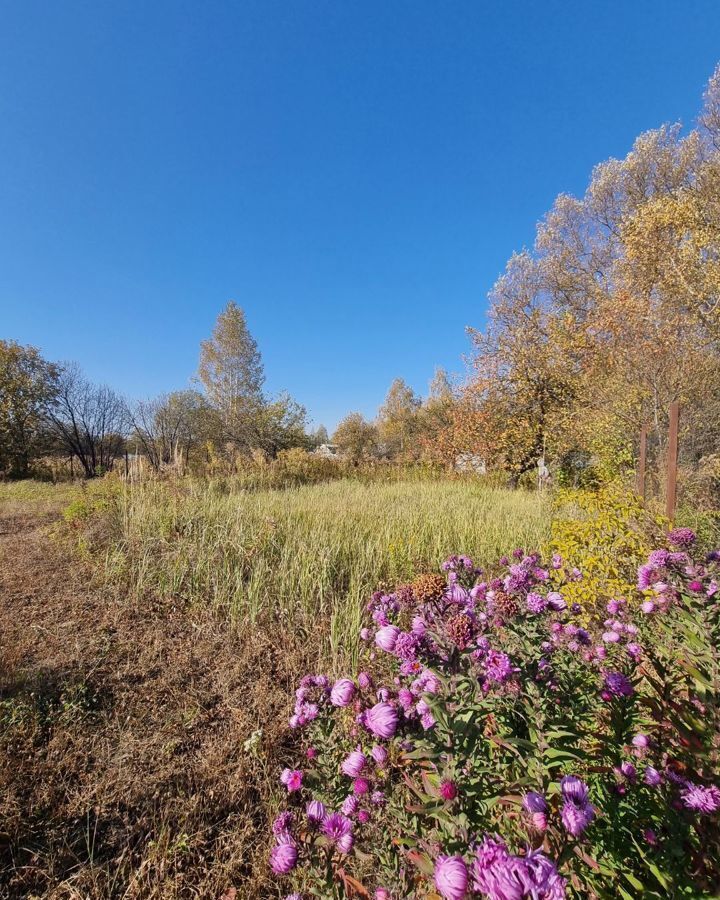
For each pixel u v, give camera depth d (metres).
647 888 1.13
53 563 5.98
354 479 15.10
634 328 8.23
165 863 1.83
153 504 7.20
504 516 6.95
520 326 14.66
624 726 1.38
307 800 1.96
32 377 28.17
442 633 1.29
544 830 1.02
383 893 1.20
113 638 3.79
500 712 1.41
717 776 1.22
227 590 4.50
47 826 2.01
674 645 1.62
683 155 14.89
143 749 2.48
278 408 28.67
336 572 4.94
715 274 8.18
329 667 3.19
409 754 1.18
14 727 2.58
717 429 7.67
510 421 13.95
